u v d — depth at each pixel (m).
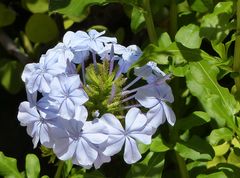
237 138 0.47
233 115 0.46
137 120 0.40
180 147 0.45
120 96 0.42
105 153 0.40
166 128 0.50
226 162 0.50
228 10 0.47
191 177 0.50
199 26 0.50
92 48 0.43
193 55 0.46
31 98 0.41
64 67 0.41
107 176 0.56
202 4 0.52
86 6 0.49
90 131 0.40
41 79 0.41
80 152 0.40
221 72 0.48
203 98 0.46
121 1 0.49
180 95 0.53
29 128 0.41
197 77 0.46
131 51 0.44
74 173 0.49
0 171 0.47
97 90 0.42
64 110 0.40
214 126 0.47
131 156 0.40
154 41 0.50
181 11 0.56
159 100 0.41
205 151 0.45
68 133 0.40
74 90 0.40
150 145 0.46
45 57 0.42
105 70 0.42
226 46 0.47
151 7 0.53
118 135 0.40
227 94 0.46
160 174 0.46
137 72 0.42
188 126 0.46
